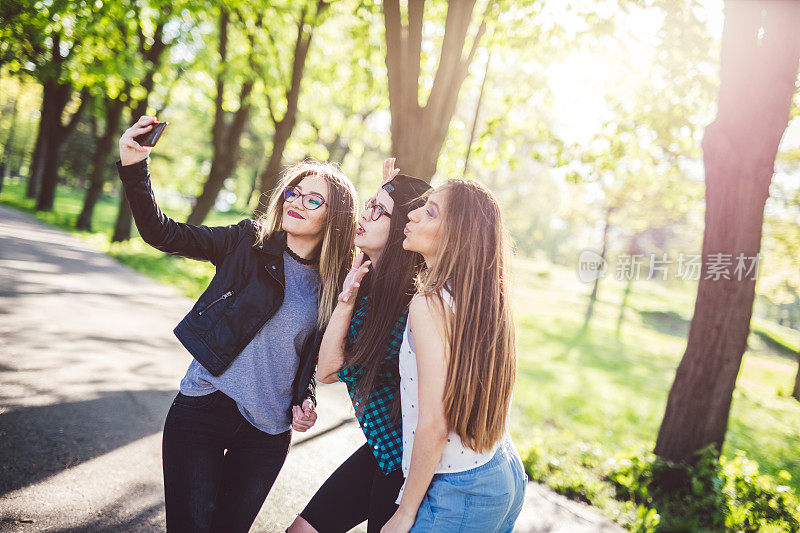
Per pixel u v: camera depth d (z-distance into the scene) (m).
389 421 1.98
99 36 11.27
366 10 10.05
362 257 2.20
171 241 2.06
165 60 18.81
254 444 2.21
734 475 4.87
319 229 2.23
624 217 22.58
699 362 5.19
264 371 2.16
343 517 2.17
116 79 12.97
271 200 2.31
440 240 1.73
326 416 5.41
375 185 31.98
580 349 18.09
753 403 13.23
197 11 10.95
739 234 5.08
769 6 4.88
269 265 2.17
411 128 7.02
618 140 8.27
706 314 5.20
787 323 31.42
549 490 4.64
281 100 17.62
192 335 2.09
